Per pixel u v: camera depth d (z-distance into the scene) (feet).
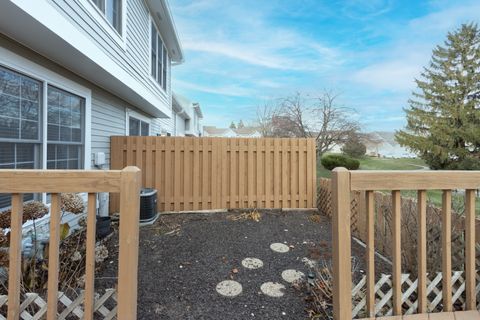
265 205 19.11
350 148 47.11
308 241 13.23
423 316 6.30
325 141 44.57
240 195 18.97
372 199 6.20
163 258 11.18
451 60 59.47
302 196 19.27
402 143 61.05
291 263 10.78
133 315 5.26
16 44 10.17
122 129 21.58
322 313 7.42
